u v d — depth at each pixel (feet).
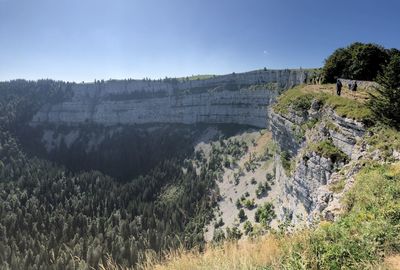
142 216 561.02
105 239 470.39
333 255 40.78
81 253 367.25
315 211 96.68
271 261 43.04
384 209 54.70
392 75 116.57
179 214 542.57
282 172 228.84
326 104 164.55
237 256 44.80
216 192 547.49
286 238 52.95
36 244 451.94
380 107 115.65
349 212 66.69
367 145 107.55
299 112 200.85
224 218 458.50
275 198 299.79
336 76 252.21
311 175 145.48
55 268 344.49
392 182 69.31
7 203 649.20
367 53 235.61
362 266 38.22
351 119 129.80
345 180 98.02
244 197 479.82
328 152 134.00
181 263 45.01
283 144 233.14
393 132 101.76
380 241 44.57
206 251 49.47
